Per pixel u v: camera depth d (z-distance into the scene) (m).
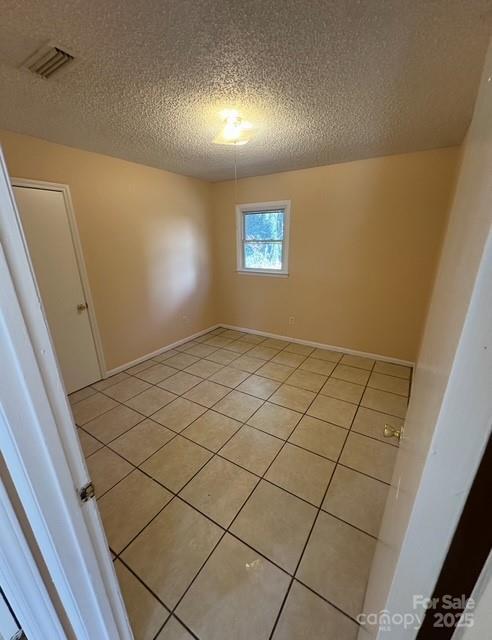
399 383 2.78
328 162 3.03
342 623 1.02
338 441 1.97
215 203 4.09
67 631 0.73
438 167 2.61
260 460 1.81
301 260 3.60
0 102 1.62
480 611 0.36
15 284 0.45
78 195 2.54
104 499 1.55
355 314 3.40
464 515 0.37
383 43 1.19
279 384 2.80
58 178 2.39
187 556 1.26
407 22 1.07
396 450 1.88
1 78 1.39
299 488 1.60
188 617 1.05
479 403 0.32
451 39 1.16
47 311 2.47
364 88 1.54
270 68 1.35
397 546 0.51
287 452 1.88
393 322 3.19
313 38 1.15
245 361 3.36
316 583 1.15
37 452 0.52
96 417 2.30
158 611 1.07
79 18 1.03
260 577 1.17
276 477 1.67
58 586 0.65
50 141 2.29
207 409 2.39
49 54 1.22
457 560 0.39
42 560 0.64
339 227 3.24
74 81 1.43
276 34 1.12
